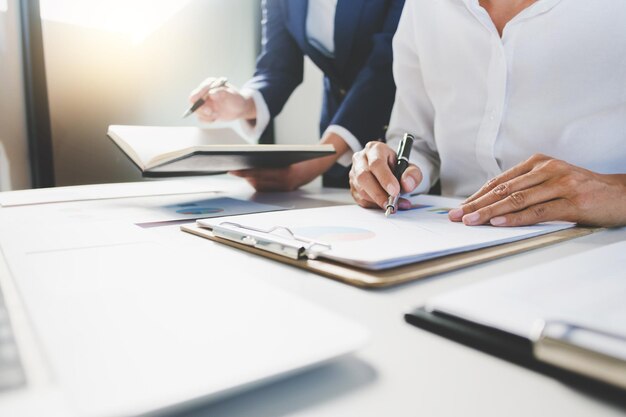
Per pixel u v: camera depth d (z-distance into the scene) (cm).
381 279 27
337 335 17
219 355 16
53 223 47
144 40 125
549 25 64
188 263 29
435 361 18
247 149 53
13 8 109
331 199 70
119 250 33
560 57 64
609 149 63
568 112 65
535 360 17
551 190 44
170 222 49
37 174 115
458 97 76
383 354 19
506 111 70
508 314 18
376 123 95
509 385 16
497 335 19
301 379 17
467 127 77
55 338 17
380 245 34
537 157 49
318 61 116
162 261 30
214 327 18
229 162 59
